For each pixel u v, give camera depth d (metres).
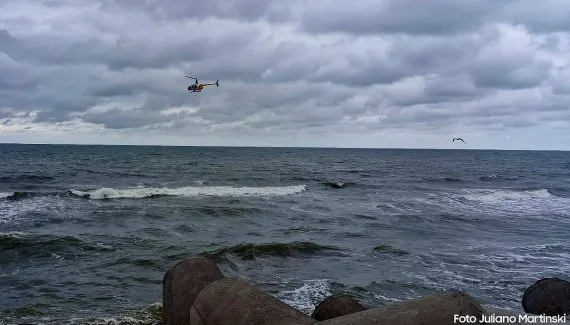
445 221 17.70
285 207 20.66
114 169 43.84
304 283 9.38
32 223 15.42
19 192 22.36
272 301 4.04
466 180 39.41
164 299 5.55
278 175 39.94
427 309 3.25
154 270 10.12
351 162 71.00
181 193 24.69
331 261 11.30
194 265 5.54
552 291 5.86
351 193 27.22
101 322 6.82
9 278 9.36
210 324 4.05
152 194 23.81
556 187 33.69
